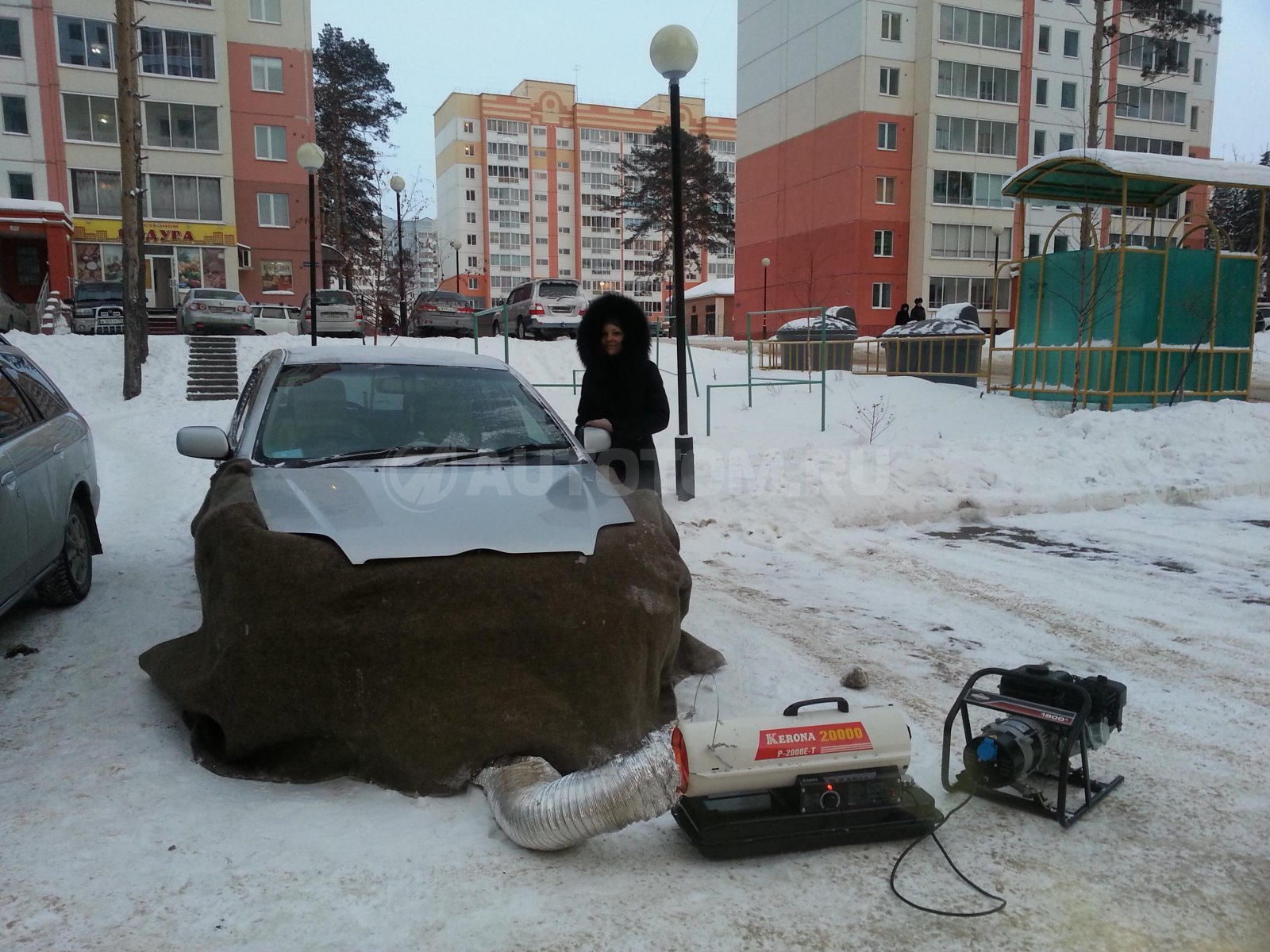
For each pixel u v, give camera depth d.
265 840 2.80
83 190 37.06
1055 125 47.91
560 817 2.68
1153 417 10.45
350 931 2.39
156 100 37.31
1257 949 2.42
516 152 100.44
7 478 4.11
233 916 2.44
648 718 3.48
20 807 2.97
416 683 3.12
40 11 35.66
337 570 3.19
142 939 2.33
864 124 45.31
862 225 45.97
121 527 7.36
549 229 102.56
